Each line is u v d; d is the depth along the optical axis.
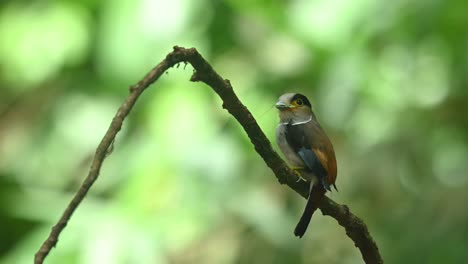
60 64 11.77
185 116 10.76
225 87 4.57
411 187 12.22
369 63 10.55
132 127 11.12
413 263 10.64
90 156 12.47
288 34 10.63
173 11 9.90
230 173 10.70
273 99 11.61
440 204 10.93
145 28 9.91
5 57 12.01
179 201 10.46
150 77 4.20
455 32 10.23
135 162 10.62
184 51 4.31
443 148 12.23
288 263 11.70
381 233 11.63
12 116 14.56
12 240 11.94
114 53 10.09
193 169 10.56
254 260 12.34
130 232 10.13
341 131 11.95
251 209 11.20
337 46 10.17
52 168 12.50
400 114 11.78
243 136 11.07
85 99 11.93
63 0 11.41
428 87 11.60
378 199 12.38
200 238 12.48
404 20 9.96
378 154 12.21
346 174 12.49
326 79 10.41
